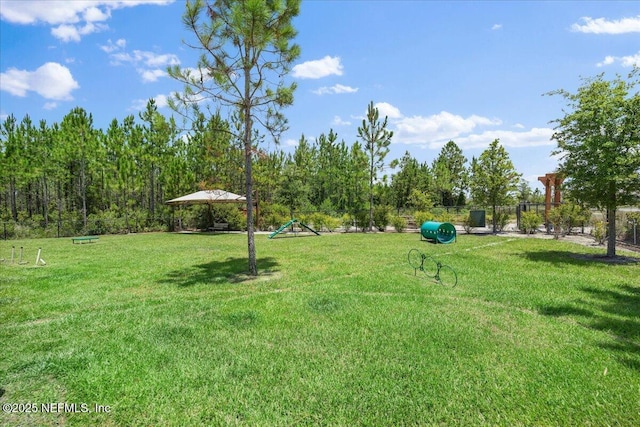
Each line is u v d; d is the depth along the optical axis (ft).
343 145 147.74
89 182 116.16
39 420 9.92
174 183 89.97
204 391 11.18
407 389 11.10
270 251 44.62
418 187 150.41
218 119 30.19
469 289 23.47
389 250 43.42
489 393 10.84
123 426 9.62
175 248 49.29
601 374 11.90
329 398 10.65
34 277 29.07
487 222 80.74
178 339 15.43
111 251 46.34
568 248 42.96
